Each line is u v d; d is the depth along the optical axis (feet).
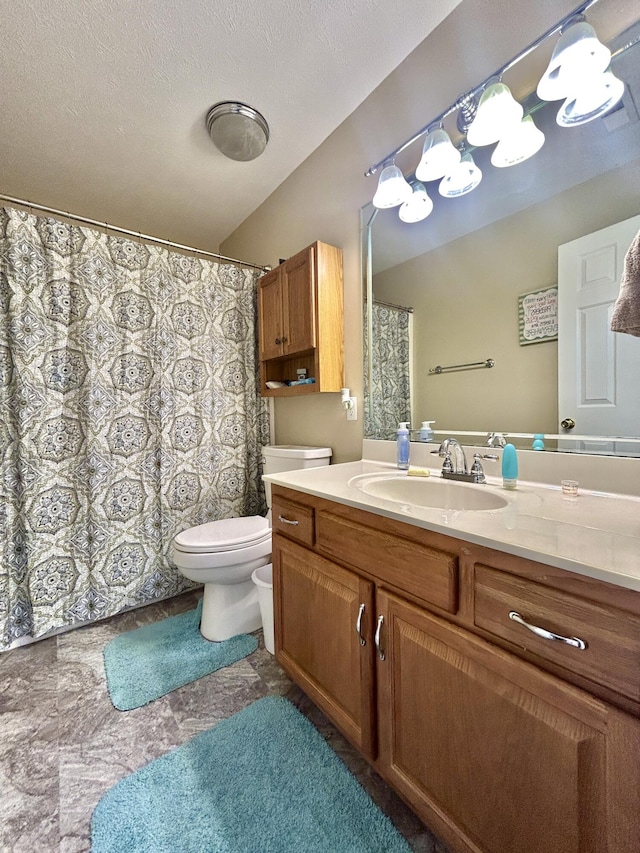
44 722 3.78
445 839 2.43
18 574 5.16
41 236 5.17
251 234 8.08
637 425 2.97
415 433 4.75
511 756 2.06
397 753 2.77
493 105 3.34
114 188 7.09
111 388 5.75
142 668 4.58
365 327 5.42
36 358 5.12
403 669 2.69
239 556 5.00
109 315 5.73
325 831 2.73
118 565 5.84
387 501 2.99
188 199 7.52
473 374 4.12
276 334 6.30
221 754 3.38
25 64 4.47
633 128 2.95
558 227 3.39
